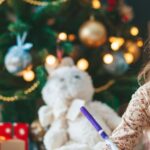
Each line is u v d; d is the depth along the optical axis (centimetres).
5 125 310
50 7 375
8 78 380
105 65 376
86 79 318
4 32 385
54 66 339
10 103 377
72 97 310
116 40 377
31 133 347
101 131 169
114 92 386
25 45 361
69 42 379
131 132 171
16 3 377
